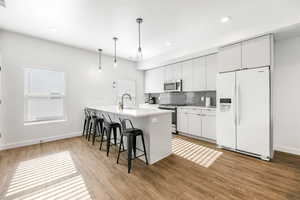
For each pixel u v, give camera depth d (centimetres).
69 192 173
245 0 210
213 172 218
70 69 403
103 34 325
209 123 361
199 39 350
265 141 254
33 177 205
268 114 251
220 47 315
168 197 165
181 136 417
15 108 321
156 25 284
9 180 197
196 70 417
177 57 413
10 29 302
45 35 331
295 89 279
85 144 346
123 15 247
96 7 223
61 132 389
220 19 262
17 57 321
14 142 320
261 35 258
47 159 262
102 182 193
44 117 376
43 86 373
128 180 198
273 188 179
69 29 300
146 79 600
